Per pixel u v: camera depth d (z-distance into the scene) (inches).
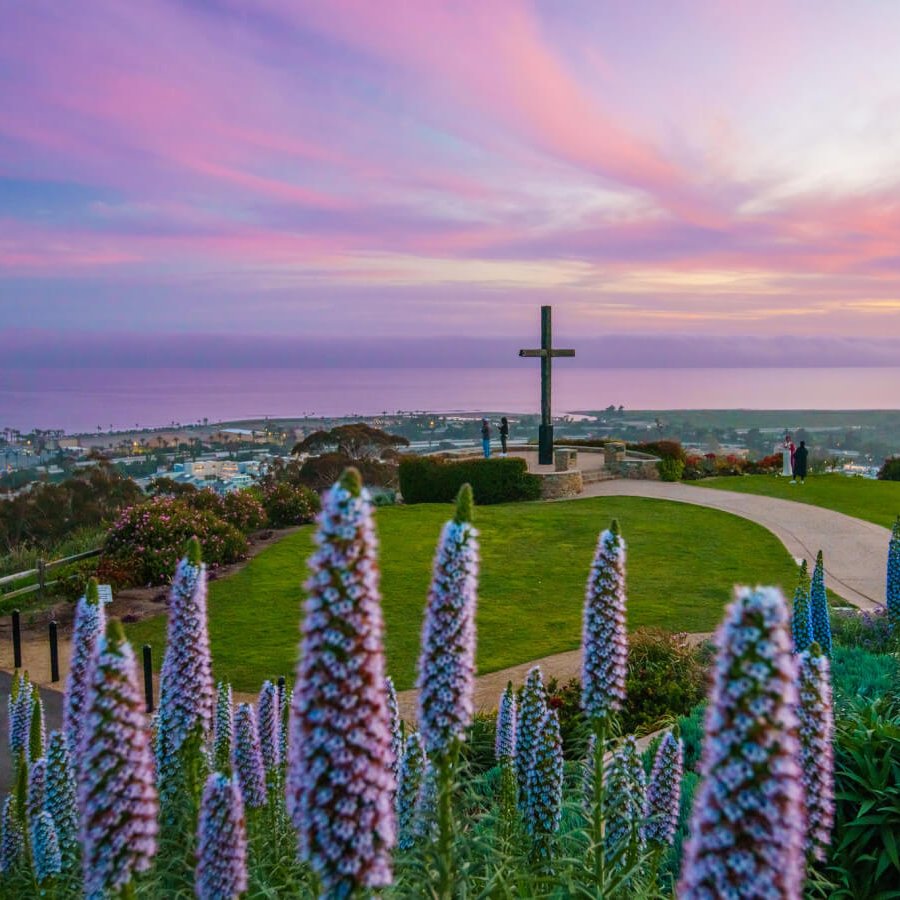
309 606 125.9
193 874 188.4
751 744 106.0
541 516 1138.0
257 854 213.6
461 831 186.7
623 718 449.7
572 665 576.1
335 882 123.5
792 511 1179.9
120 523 848.3
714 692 112.3
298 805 125.3
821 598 442.0
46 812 202.8
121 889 140.3
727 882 104.9
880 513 1174.3
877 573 847.7
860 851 255.0
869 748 270.4
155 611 720.3
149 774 142.9
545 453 1454.2
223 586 791.7
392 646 617.3
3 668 591.2
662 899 208.1
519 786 224.4
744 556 911.0
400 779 210.2
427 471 1327.5
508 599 753.0
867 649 535.8
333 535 125.2
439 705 155.3
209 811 153.9
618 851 205.2
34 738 236.2
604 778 219.6
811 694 172.4
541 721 219.6
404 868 179.3
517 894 195.3
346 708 122.3
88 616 208.5
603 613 194.9
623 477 1557.6
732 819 105.8
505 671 569.0
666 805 213.9
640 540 987.3
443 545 157.3
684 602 733.9
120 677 139.6
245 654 609.3
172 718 183.6
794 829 106.1
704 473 1625.2
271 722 252.4
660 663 502.6
